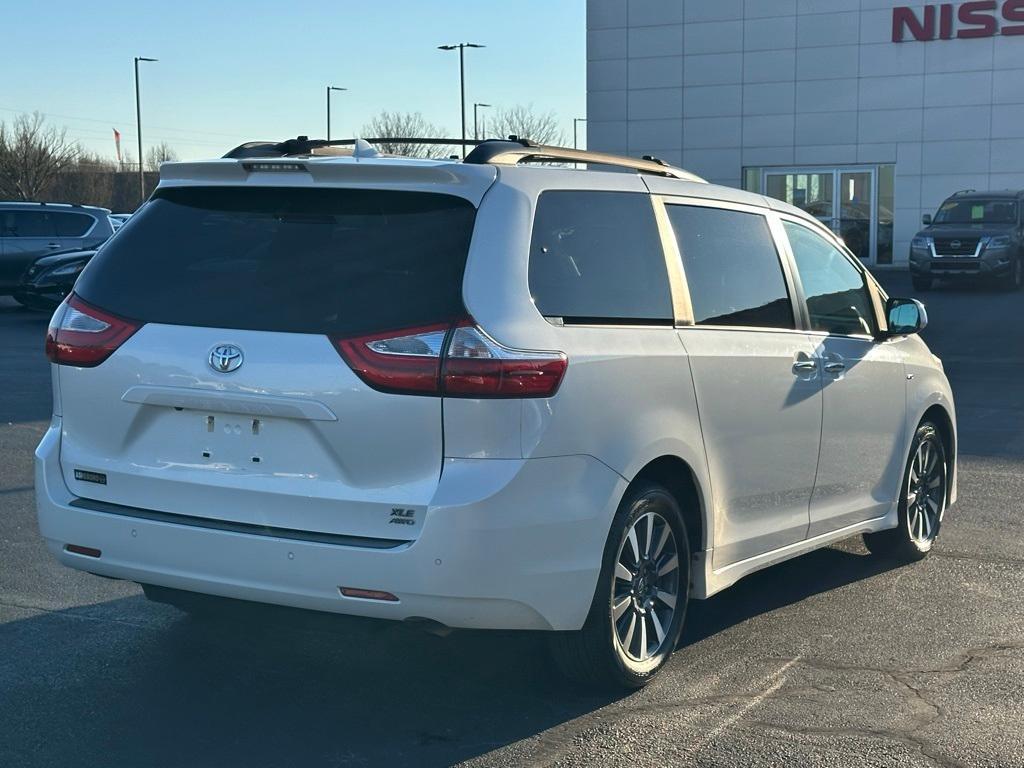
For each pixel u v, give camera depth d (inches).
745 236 203.8
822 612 216.4
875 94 1405.0
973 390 514.6
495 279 152.2
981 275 997.8
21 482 310.5
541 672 181.6
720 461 185.9
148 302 163.5
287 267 157.9
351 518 150.0
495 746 154.7
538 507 151.4
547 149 176.1
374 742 155.7
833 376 216.4
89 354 165.2
